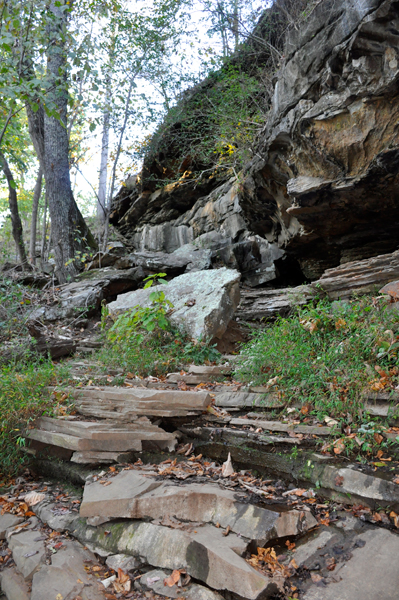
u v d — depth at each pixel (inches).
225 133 365.1
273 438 126.0
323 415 130.2
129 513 105.4
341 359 149.6
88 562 100.3
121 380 184.7
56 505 124.0
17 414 152.3
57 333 285.4
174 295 267.6
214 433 139.9
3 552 111.3
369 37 187.8
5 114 333.1
